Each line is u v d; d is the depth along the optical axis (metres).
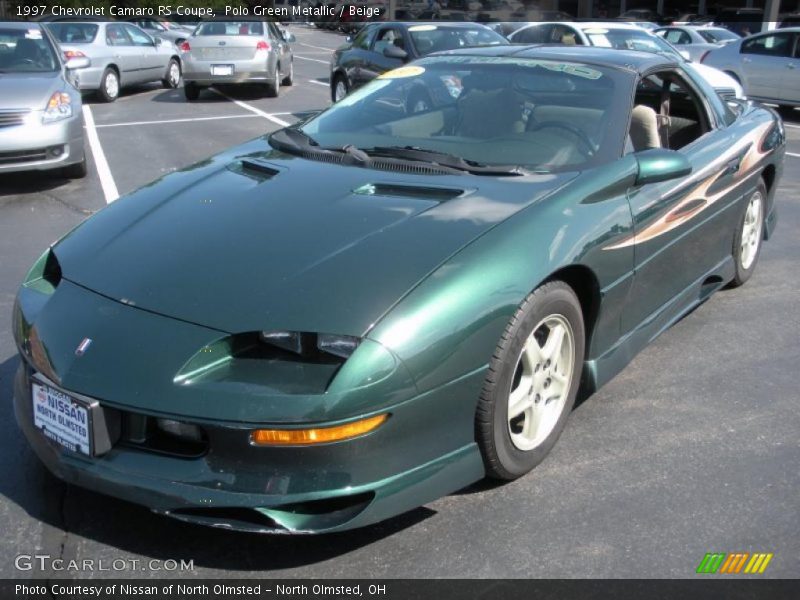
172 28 26.08
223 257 2.67
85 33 13.90
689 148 3.92
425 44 11.51
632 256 3.27
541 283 2.78
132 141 9.98
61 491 2.87
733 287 5.04
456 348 2.46
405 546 2.59
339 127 3.88
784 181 8.23
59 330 2.58
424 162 3.34
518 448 2.86
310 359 2.37
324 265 2.56
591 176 3.18
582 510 2.79
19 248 5.80
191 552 2.57
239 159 3.61
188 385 2.33
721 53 13.85
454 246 2.64
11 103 7.21
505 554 2.56
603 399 3.61
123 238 2.92
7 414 3.38
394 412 2.35
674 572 2.48
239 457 2.31
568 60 3.95
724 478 2.99
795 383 3.79
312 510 2.38
